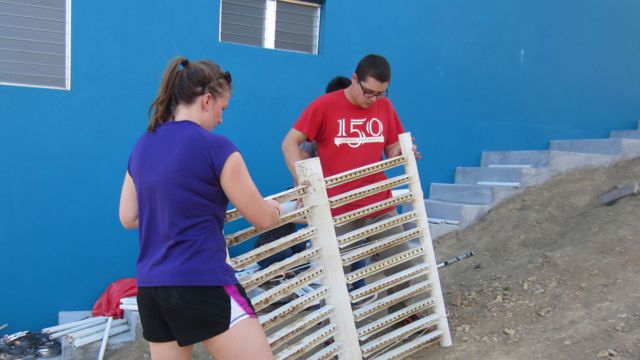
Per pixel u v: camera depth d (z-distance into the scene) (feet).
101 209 16.33
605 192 17.74
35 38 15.88
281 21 19.27
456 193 20.68
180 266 6.55
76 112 15.99
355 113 11.77
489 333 11.80
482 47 22.11
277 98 18.49
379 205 11.27
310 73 18.94
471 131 22.22
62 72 16.21
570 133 24.20
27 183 15.56
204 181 6.75
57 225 15.88
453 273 15.87
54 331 14.66
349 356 10.52
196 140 6.79
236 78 17.92
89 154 16.16
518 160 21.15
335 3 19.22
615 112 25.02
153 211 6.82
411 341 11.68
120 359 13.69
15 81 15.81
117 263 16.52
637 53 25.22
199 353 13.19
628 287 11.89
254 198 7.09
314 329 13.24
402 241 11.58
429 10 20.92
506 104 22.80
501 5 22.33
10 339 14.48
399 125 12.93
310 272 10.23
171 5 16.92
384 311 13.93
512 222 17.90
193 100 7.23
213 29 17.49
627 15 24.90
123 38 16.40
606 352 10.07
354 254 10.86
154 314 6.81
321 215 10.25
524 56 22.98
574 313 11.56
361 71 11.08
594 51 24.38
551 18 23.35
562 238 15.66
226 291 6.85
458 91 21.80
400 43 20.51
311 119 11.66
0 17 15.56
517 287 13.42
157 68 16.84
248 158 18.19
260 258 9.57
